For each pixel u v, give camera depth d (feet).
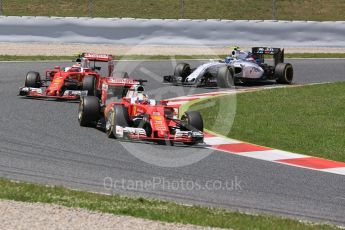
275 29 302.86
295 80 230.68
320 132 139.13
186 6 362.12
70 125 132.67
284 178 100.37
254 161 110.42
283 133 136.15
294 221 76.95
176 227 70.44
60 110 149.28
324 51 303.89
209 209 80.12
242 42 300.81
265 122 147.95
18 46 279.69
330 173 104.68
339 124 149.89
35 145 114.01
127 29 292.61
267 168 106.11
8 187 83.92
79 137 121.49
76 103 160.15
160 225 70.74
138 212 75.56
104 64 248.32
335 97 193.16
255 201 87.51
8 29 285.64
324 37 307.78
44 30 288.10
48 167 99.86
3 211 72.54
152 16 347.36
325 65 270.46
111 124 120.47
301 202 88.17
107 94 134.72
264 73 216.74
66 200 79.30
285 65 219.41
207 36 298.35
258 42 302.25
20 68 226.17
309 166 108.78
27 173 95.81
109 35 291.79
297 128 142.51
